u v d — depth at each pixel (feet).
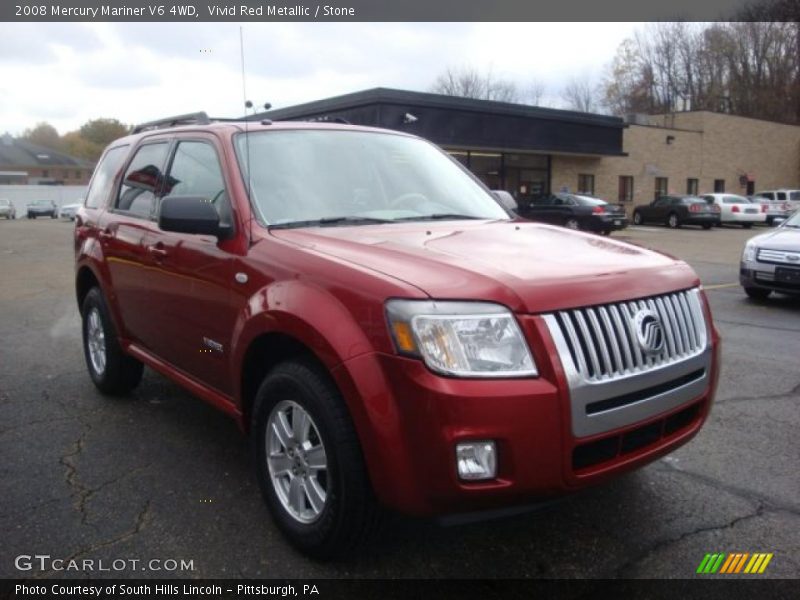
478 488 8.20
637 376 9.05
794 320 28.09
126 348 15.87
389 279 8.87
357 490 9.00
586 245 11.03
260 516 11.22
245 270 10.96
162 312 13.69
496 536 10.66
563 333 8.60
